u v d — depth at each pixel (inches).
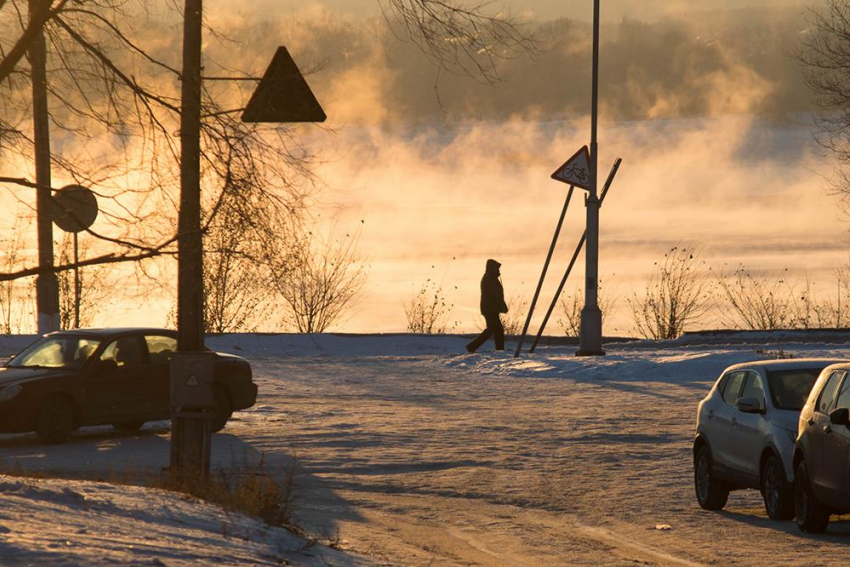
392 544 1551.4
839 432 1573.6
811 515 1662.2
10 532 1107.3
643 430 2655.0
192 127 1460.4
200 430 1781.5
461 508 1867.6
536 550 1537.9
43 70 1454.2
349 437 2554.1
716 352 3855.8
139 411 2620.6
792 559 1475.1
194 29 1540.4
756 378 1908.2
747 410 1824.6
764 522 1781.5
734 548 1556.3
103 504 1380.4
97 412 2556.6
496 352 4259.4
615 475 2169.0
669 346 4439.0
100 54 1454.2
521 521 1766.7
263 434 2596.0
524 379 3661.4
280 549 1298.0
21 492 1373.0
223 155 1444.4
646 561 1460.4
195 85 1469.0
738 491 2170.3
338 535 1571.1
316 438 2539.4
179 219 1455.5
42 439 2490.2
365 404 3110.2
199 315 1770.4
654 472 2199.8
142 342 2669.8
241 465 2178.9
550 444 2479.1
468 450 2399.1
